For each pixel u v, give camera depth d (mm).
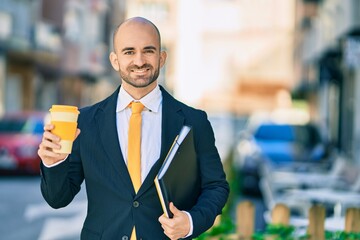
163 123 3744
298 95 44750
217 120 56500
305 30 38969
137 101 3744
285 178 12195
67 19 38156
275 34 56250
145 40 3623
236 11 57438
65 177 3549
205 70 58156
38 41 31516
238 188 14930
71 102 42062
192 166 3693
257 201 16141
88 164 3682
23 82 32844
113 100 3783
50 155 3387
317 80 33594
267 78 55969
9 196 16172
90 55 41531
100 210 3670
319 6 31672
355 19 20297
